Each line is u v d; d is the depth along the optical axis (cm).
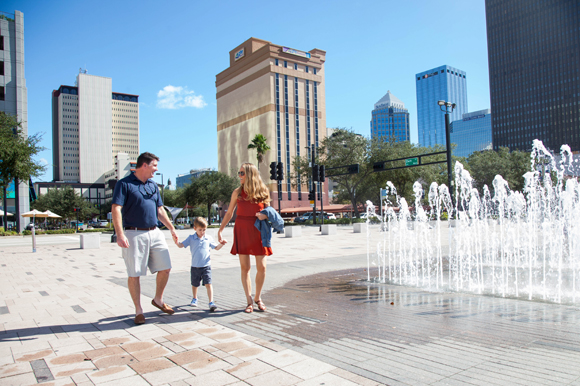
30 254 1559
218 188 5409
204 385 264
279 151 6950
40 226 6209
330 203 8081
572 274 753
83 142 15000
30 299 591
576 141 10312
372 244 1575
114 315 475
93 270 977
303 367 292
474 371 274
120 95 17025
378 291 608
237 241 479
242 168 480
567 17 10512
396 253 1219
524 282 670
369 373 276
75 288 689
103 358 322
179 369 295
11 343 366
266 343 352
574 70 10375
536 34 11069
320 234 2434
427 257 1089
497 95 11831
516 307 477
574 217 989
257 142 5734
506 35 11638
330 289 634
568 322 401
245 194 478
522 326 389
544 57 10919
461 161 4984
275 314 464
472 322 409
